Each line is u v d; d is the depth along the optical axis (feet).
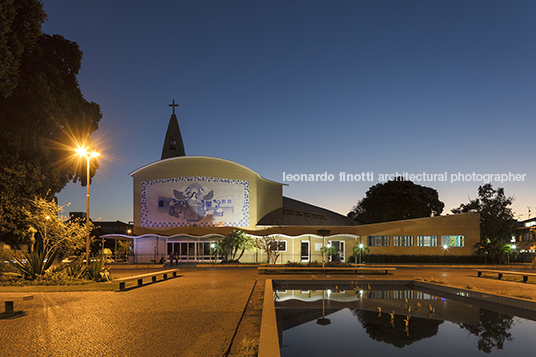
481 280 70.90
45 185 93.61
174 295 47.21
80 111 108.58
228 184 139.95
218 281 66.13
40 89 87.20
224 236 131.13
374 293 54.29
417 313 38.37
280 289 59.00
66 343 24.62
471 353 25.00
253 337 25.77
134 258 135.13
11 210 82.07
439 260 140.05
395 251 142.72
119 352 22.58
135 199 139.64
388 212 195.21
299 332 30.45
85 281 64.08
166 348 23.30
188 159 140.26
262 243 122.21
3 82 71.92
